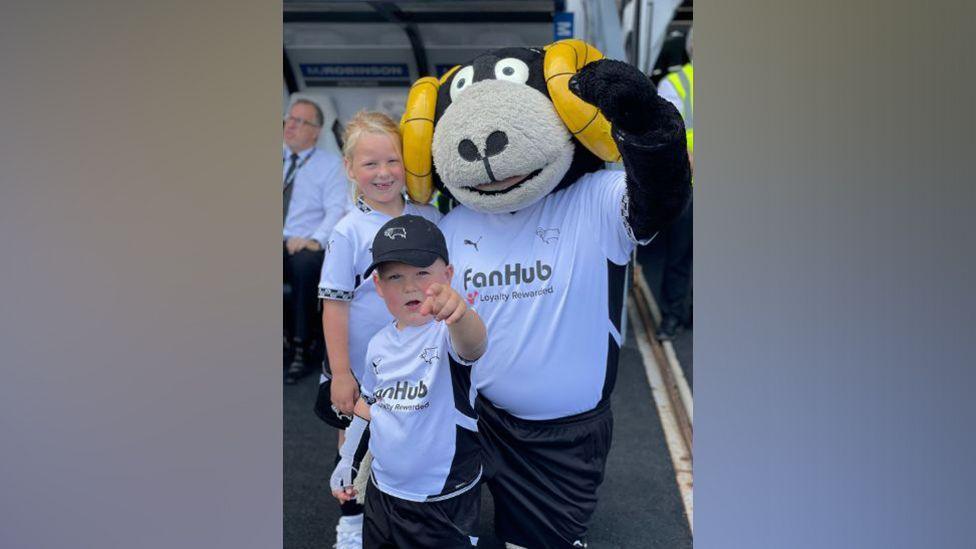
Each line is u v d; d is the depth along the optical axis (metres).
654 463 1.95
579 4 2.09
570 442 1.93
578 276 1.89
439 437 1.92
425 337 1.92
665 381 1.97
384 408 1.94
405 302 1.92
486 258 1.91
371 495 1.96
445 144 1.83
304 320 2.03
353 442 1.97
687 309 2.00
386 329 1.94
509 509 1.95
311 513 1.99
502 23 2.07
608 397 1.94
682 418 1.96
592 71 1.59
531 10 2.09
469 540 1.94
